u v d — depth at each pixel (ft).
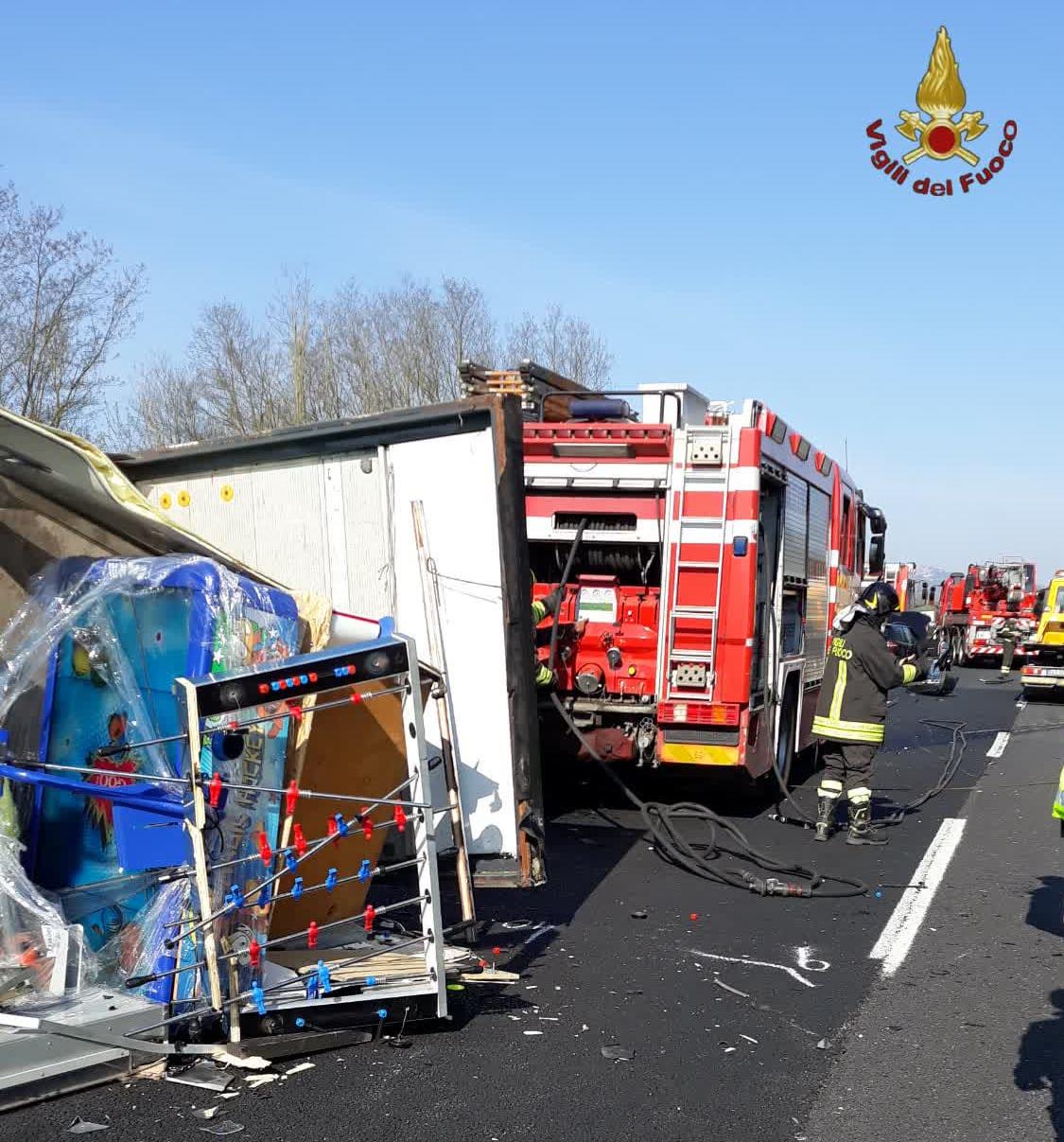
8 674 15.35
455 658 19.42
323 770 16.85
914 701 71.46
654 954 19.52
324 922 17.54
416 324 88.94
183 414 85.20
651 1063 14.83
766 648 32.22
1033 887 24.54
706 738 29.76
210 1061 14.16
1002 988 17.99
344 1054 14.84
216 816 14.15
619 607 31.17
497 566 19.27
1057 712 66.03
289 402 85.25
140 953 14.55
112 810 14.88
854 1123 13.24
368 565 20.29
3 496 17.02
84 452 15.85
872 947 20.11
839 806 34.42
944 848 28.63
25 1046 12.92
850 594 46.65
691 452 29.63
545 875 19.49
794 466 34.37
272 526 21.30
